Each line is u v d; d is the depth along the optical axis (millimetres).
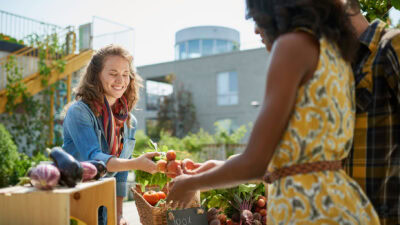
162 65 21062
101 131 2086
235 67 18812
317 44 1017
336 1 1103
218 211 2203
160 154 1879
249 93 18328
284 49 979
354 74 1254
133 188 2285
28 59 9688
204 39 25062
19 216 1311
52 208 1281
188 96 19859
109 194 1635
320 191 989
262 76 18062
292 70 959
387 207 1187
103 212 2023
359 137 1238
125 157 2352
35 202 1301
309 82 988
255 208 2404
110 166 1822
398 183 1183
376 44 1226
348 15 1120
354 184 1073
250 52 18438
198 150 11258
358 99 1242
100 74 2105
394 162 1190
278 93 954
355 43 1156
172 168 1764
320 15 1046
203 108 19672
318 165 1014
